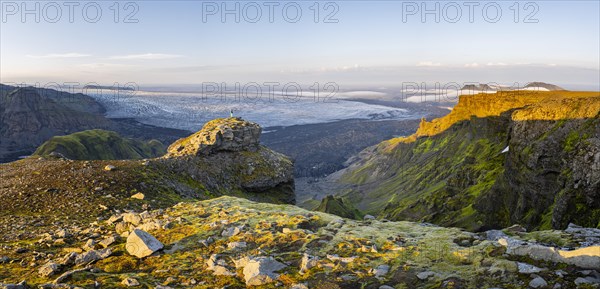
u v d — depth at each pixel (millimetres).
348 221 25547
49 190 48344
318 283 16906
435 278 16359
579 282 14391
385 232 22812
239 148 102562
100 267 20188
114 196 49656
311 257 19344
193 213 29656
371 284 16547
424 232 22391
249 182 94125
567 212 88375
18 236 30297
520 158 124438
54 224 34656
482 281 15570
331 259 19156
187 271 19297
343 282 16891
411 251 19359
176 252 21938
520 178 121062
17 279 18875
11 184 50625
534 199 111000
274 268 18594
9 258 22672
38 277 19188
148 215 29984
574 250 15938
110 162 69688
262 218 26828
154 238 22734
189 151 93000
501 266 16375
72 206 42688
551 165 106125
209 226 25734
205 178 84188
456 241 20125
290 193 104500
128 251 22062
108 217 39250
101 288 17016
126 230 28141
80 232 29250
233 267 19531
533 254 16875
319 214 27562
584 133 98688
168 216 28875
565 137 105500
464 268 16938
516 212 119938
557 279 14828
